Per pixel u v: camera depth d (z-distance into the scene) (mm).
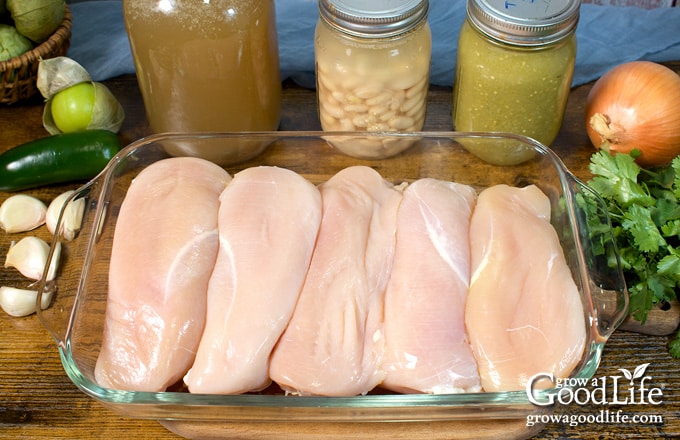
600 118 667
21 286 646
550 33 624
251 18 633
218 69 643
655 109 653
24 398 587
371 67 642
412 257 567
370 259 568
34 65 725
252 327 537
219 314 544
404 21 624
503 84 649
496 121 676
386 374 539
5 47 711
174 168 612
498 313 548
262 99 685
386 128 677
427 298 551
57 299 610
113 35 787
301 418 538
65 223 616
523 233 581
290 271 553
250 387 541
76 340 551
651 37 770
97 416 578
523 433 556
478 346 542
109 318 554
